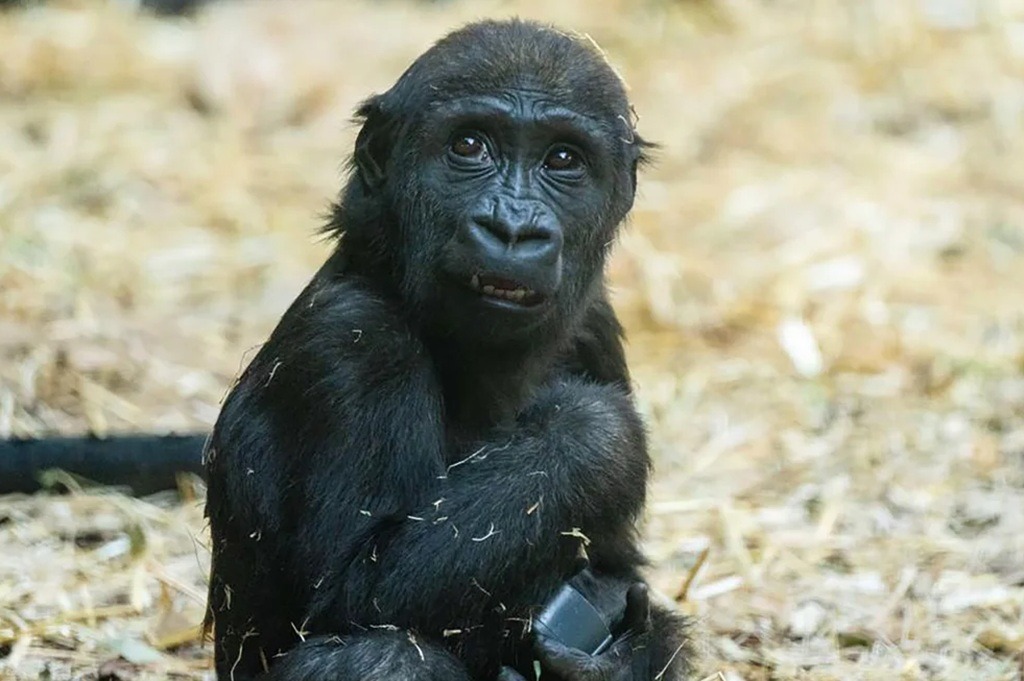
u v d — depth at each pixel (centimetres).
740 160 3681
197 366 2577
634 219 3284
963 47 4231
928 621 1880
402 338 1466
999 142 3788
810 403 2588
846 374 2705
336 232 1541
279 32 4141
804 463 2367
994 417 2527
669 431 2469
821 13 4434
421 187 1462
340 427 1429
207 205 3272
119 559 1975
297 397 1449
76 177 3297
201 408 2428
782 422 2519
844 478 2311
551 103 1451
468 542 1405
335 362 1438
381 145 1513
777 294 2992
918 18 4306
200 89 3834
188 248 3064
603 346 1684
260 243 3117
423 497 1441
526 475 1438
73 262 2912
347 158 1648
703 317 2903
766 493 2272
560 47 1484
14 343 2506
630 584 1591
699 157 3694
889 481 2303
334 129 3781
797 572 2017
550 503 1435
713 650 1786
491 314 1440
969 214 3388
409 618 1405
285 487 1462
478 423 1566
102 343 2581
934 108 3956
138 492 2092
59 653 1741
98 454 2066
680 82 4081
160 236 3109
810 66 4144
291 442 1456
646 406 2534
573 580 1530
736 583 1953
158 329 2694
